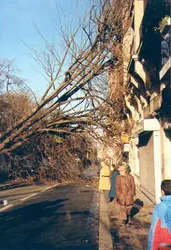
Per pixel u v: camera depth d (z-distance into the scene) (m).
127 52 20.34
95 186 23.06
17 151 25.78
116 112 21.42
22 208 13.93
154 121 13.23
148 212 11.97
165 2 10.73
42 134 24.30
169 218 3.51
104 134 21.77
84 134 23.45
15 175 27.58
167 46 10.55
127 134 21.05
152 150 13.82
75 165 24.81
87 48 21.27
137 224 10.05
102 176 20.42
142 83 15.74
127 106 20.56
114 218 11.18
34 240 8.48
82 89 21.75
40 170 26.22
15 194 19.48
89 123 22.23
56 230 9.63
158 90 13.38
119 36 20.78
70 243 8.12
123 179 10.15
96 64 21.14
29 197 17.86
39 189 22.31
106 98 21.23
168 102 11.32
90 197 17.64
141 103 17.00
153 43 12.58
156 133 13.20
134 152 21.05
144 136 16.84
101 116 21.81
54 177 26.08
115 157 21.48
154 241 3.52
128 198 10.05
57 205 14.72
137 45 15.77
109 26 20.61
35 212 12.86
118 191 10.15
